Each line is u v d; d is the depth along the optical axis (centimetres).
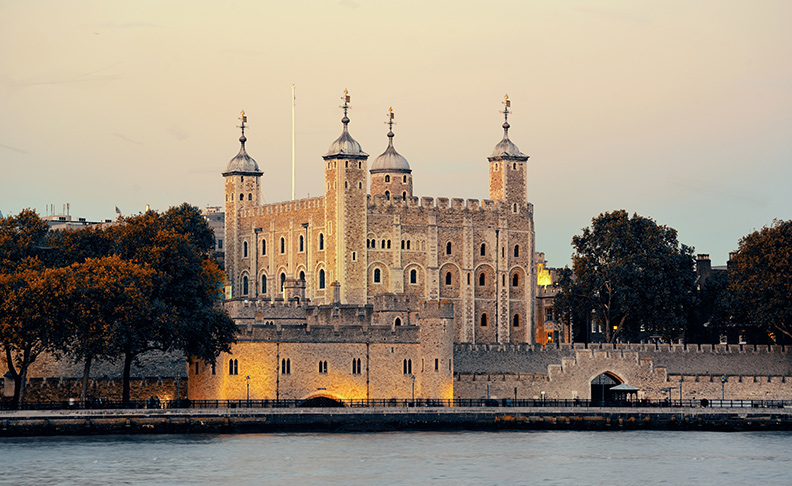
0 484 12700
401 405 17775
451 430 16912
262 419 16300
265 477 13188
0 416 15500
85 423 15738
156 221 18438
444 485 12988
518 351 19950
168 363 18800
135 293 16400
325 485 12875
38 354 17288
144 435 15825
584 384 19438
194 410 16100
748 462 14500
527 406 18075
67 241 18350
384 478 13238
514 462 14275
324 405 17762
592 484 13212
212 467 13638
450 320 18462
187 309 17562
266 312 19150
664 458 14712
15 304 15888
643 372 19712
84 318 16112
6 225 18250
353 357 17875
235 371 17262
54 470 13375
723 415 17525
